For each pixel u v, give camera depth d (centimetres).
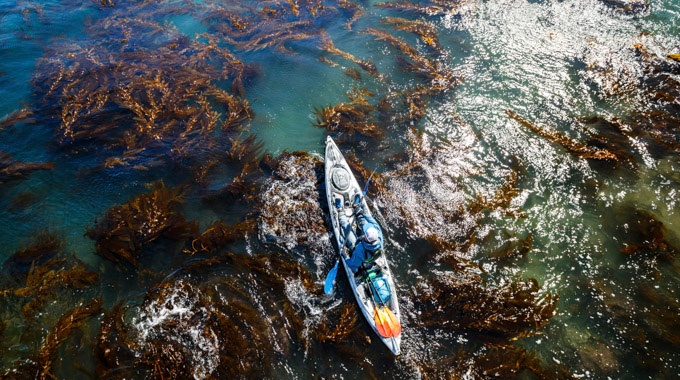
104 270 597
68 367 496
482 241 650
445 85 950
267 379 498
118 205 690
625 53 1000
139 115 848
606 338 532
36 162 750
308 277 605
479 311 558
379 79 986
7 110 859
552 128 834
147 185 726
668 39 1034
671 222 664
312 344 530
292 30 1170
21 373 487
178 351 514
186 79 959
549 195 713
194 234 645
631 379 496
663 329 538
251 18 1236
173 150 788
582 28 1096
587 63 984
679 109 859
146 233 639
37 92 909
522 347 523
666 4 1142
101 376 490
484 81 957
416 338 536
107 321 538
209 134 831
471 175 752
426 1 1284
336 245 649
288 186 727
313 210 690
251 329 540
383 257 601
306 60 1052
